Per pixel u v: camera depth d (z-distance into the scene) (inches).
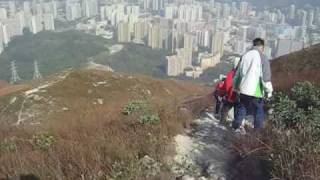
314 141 183.0
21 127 378.0
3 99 788.0
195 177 213.2
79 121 421.1
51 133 290.7
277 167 181.0
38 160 216.4
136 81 983.6
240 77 278.8
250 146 226.2
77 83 889.5
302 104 251.0
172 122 317.7
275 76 804.0
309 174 164.1
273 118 235.8
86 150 223.6
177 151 255.6
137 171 193.2
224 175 213.2
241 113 285.7
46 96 784.9
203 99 534.9
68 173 195.8
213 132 310.2
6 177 201.5
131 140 251.9
